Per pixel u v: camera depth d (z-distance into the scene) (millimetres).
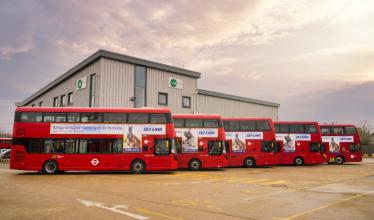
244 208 9227
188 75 33000
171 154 21016
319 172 22797
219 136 24438
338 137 33906
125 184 14812
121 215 8109
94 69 27531
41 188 13195
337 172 22797
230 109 40375
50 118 20500
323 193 12297
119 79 27375
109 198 10734
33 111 20500
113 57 26922
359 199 10953
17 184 14617
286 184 15164
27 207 9039
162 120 21359
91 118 20797
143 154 20781
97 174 20484
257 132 27938
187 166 23859
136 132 20969
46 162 20031
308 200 10695
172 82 31469
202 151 24094
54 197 10844
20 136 20094
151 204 9695
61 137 20328
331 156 33531
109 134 20719
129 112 21172
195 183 15406
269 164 27516
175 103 31500
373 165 31938
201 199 10711
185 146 24062
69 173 21344
